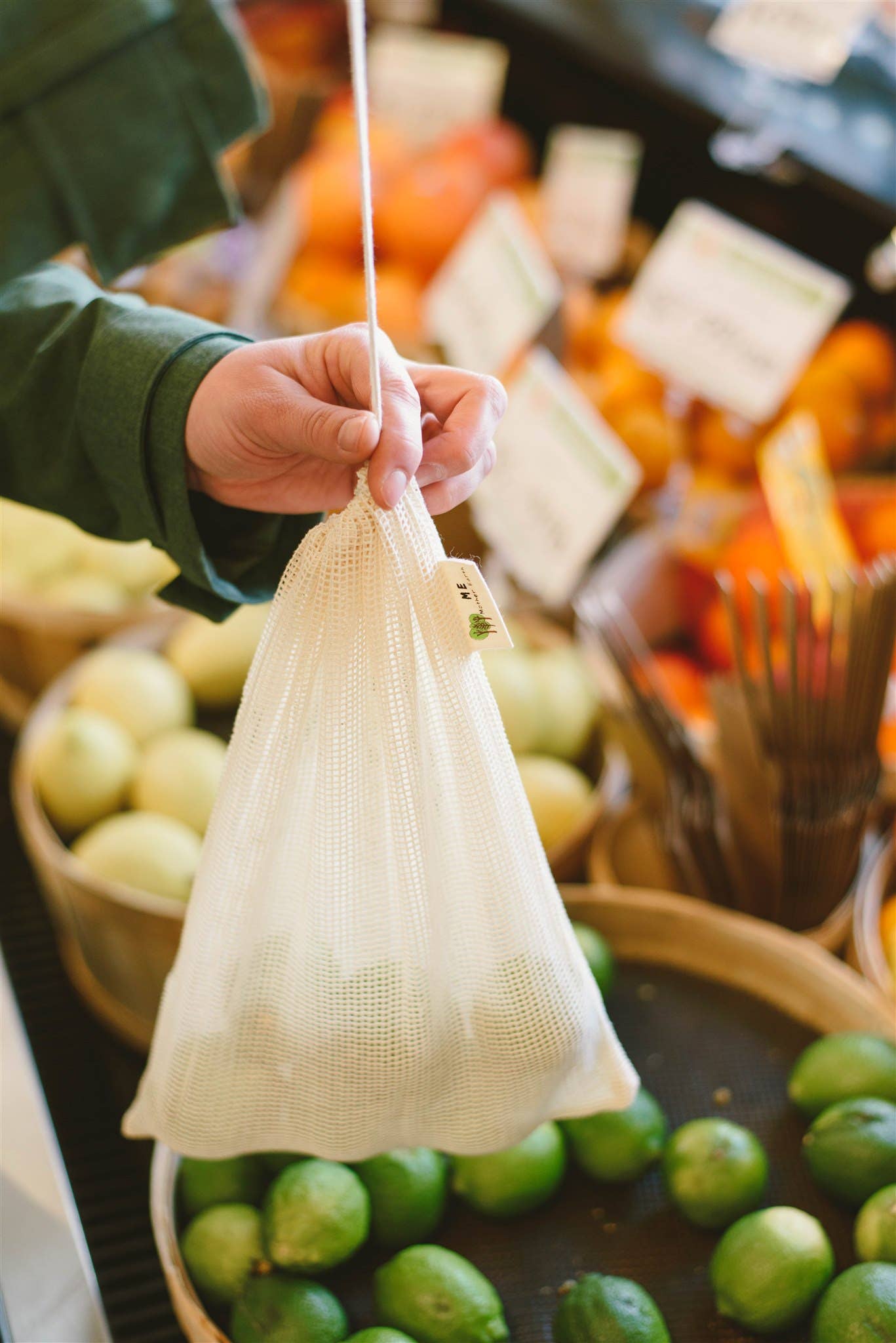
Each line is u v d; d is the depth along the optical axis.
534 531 1.10
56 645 1.16
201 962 0.56
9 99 0.74
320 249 1.54
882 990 0.80
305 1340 0.56
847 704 0.83
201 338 0.63
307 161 1.63
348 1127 0.57
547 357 1.18
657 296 1.26
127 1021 0.90
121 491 0.66
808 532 1.01
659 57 1.41
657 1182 0.68
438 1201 0.64
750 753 0.84
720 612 1.16
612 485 1.04
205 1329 0.57
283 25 1.77
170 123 0.78
